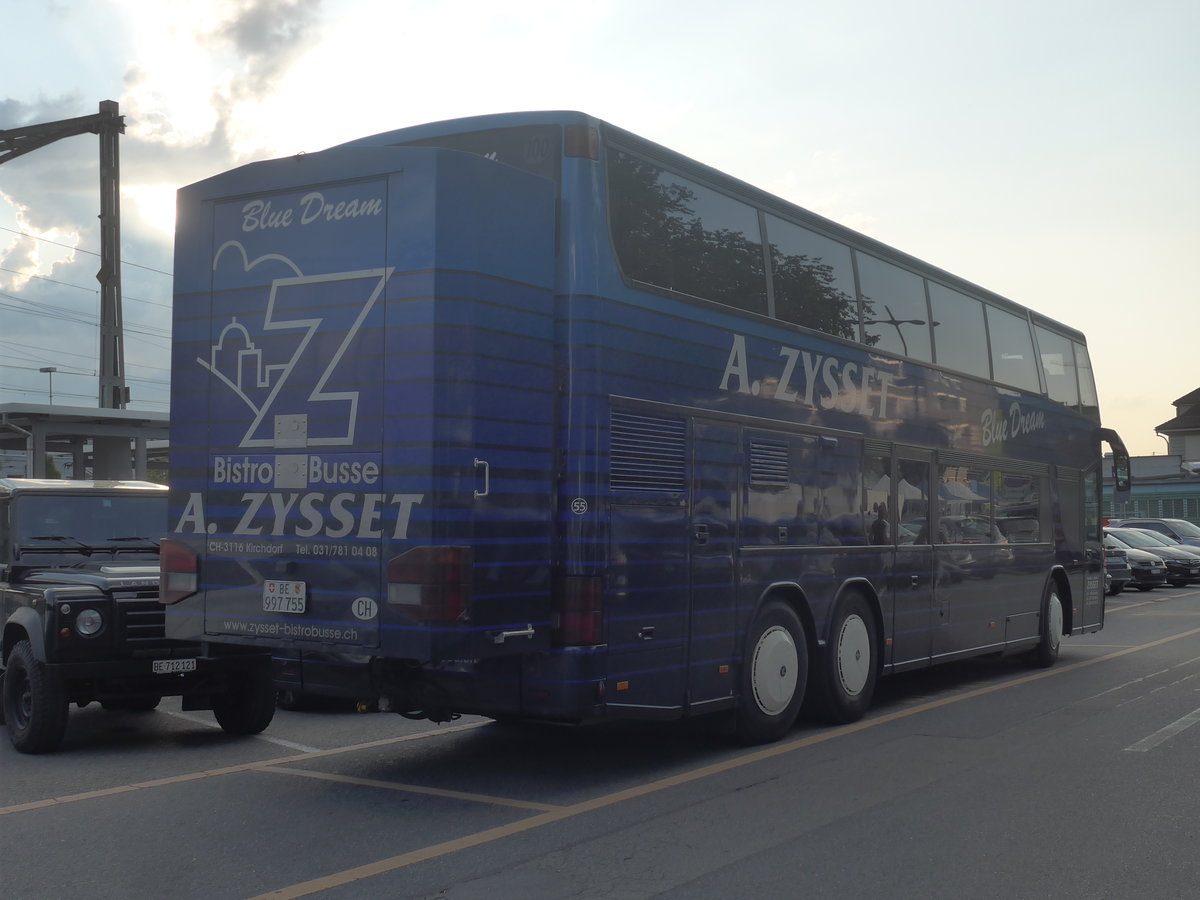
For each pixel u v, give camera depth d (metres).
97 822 6.51
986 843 5.96
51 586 8.97
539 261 7.14
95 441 20.94
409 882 5.34
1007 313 13.83
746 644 8.59
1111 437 16.42
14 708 8.96
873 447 10.49
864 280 10.62
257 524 7.30
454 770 7.95
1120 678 12.82
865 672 10.12
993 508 12.97
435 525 6.53
